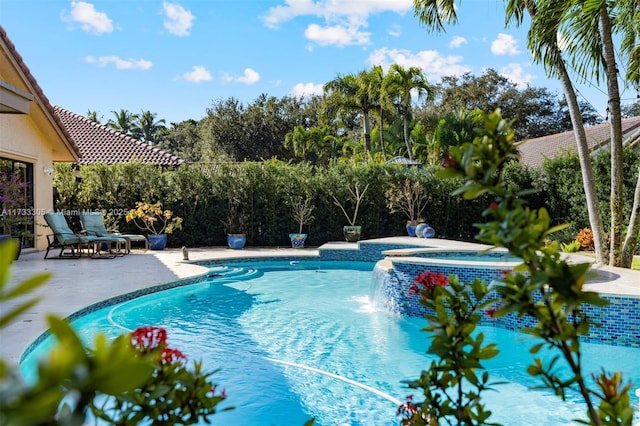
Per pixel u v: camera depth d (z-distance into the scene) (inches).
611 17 411.2
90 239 510.6
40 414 22.6
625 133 861.2
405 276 328.2
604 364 228.5
